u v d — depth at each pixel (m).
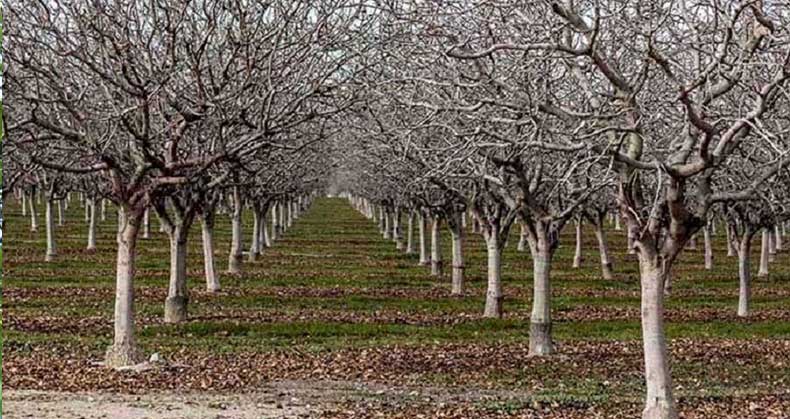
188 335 32.75
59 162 29.45
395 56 21.25
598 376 26.41
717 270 62.03
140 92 23.22
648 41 16.16
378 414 20.94
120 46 22.80
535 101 18.77
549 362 28.42
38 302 40.16
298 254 70.69
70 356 28.09
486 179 27.47
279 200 77.81
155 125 28.39
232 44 24.00
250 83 23.69
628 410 21.58
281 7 24.45
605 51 19.45
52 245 59.03
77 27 24.33
